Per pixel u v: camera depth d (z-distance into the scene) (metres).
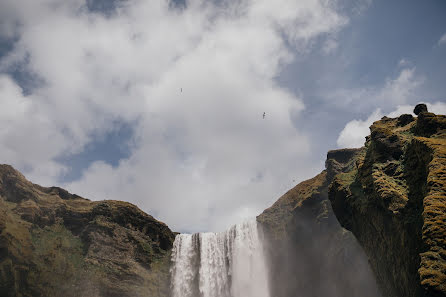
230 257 87.44
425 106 38.22
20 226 70.25
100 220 82.88
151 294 78.38
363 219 35.25
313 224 72.38
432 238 22.47
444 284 20.11
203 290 85.94
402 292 28.12
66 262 71.38
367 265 53.22
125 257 80.12
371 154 37.69
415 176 29.97
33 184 85.38
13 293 60.12
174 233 97.12
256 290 80.69
